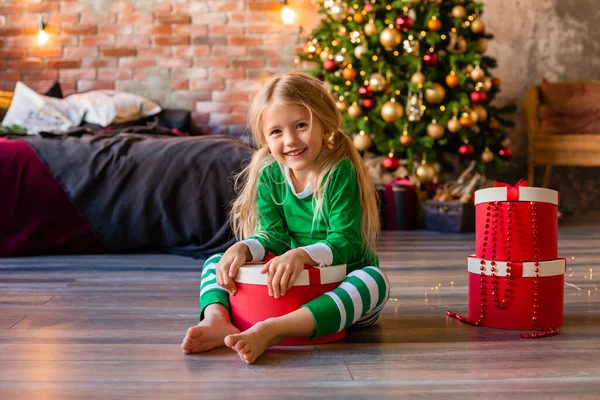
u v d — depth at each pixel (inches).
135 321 61.9
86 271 93.7
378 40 154.6
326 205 56.1
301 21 190.2
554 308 58.8
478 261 59.7
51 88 180.4
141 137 120.0
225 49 191.2
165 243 111.0
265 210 59.6
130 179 110.2
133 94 190.5
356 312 52.1
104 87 191.3
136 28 191.0
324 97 55.5
